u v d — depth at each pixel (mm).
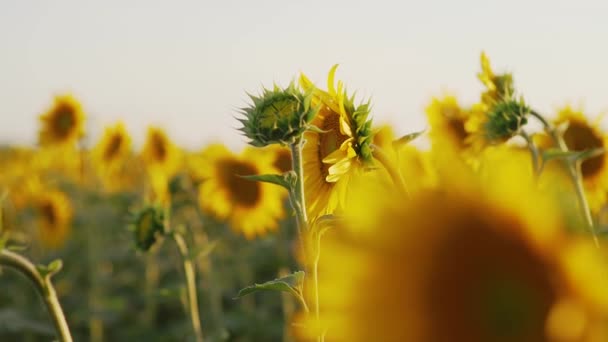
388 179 2900
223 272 12812
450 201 1113
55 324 3160
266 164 8391
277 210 8492
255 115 3119
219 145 8586
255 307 12898
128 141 13016
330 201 3066
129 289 15211
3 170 15992
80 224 14328
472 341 1070
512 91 4793
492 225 1080
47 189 13812
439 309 1100
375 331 1107
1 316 5844
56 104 13047
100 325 12430
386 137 4137
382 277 1112
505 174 1104
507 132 4512
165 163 11750
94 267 13445
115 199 14320
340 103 2941
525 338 1065
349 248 1126
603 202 5527
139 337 12492
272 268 12734
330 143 3213
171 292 6566
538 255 1062
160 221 6680
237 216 8492
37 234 13531
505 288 1079
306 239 2895
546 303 1056
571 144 5508
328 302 1120
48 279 3154
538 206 1067
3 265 3115
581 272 1025
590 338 1022
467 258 1096
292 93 3145
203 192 8609
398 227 1115
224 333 7863
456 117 5297
